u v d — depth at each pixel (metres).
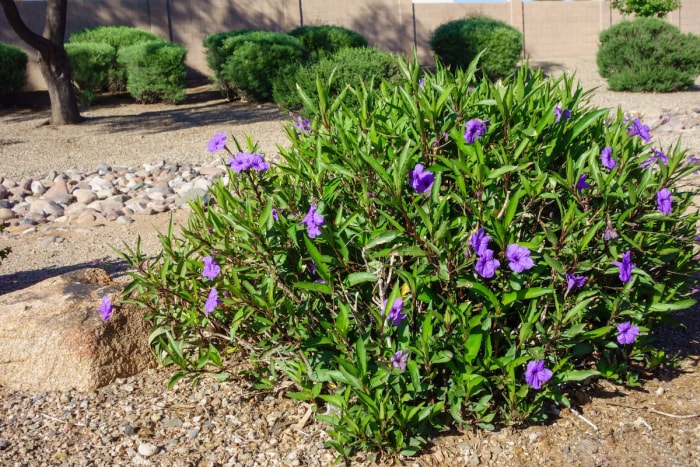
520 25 24.89
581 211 2.82
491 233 2.62
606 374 3.14
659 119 12.02
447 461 2.74
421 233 2.61
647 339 3.27
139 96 16.81
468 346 2.63
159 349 3.36
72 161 10.85
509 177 2.69
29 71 18.59
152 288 3.13
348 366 2.58
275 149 11.17
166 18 20.19
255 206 2.96
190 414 3.23
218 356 3.06
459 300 2.77
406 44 23.67
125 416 3.26
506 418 2.86
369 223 2.80
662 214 2.75
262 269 2.88
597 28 26.20
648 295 3.12
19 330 3.63
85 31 18.42
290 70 14.55
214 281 3.13
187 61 20.55
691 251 3.41
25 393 3.57
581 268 2.63
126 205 8.12
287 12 21.58
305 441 2.95
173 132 13.16
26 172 10.02
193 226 3.46
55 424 3.23
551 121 2.75
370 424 2.74
